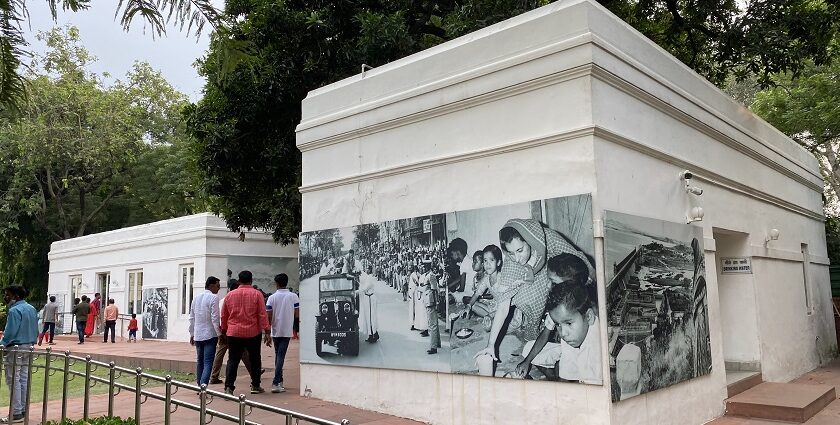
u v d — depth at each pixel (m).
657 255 7.11
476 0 11.47
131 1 5.41
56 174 31.81
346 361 8.46
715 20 14.45
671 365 7.04
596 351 6.11
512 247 6.88
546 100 6.86
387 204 8.28
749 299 9.94
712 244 8.59
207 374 9.44
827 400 8.67
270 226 14.16
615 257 6.34
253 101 12.09
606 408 6.00
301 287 9.24
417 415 7.60
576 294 6.32
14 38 5.51
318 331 8.90
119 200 34.84
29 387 7.45
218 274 20.19
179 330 20.59
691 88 8.84
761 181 11.08
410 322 7.78
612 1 14.94
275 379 9.24
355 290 8.46
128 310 23.34
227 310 8.98
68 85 29.81
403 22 12.12
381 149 8.49
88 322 22.27
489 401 6.94
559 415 6.34
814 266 13.88
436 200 7.74
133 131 31.48
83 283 25.95
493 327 6.95
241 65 11.41
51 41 30.33
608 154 6.63
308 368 9.02
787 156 12.58
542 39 6.99
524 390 6.65
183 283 20.91
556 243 6.53
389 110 8.38
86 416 6.71
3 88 5.60
